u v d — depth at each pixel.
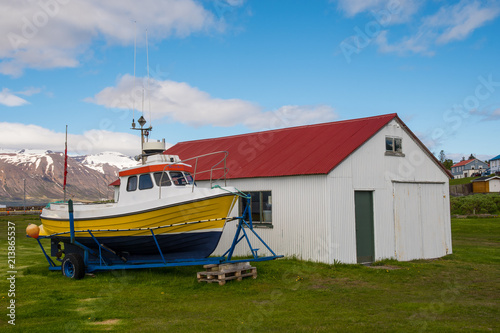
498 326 7.61
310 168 15.07
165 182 12.74
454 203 45.03
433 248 18.20
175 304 9.24
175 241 12.41
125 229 12.56
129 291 10.55
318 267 13.96
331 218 14.52
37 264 14.99
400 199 17.19
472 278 12.82
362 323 7.74
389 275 13.09
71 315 8.32
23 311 8.49
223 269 11.62
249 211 12.20
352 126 17.47
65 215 13.42
